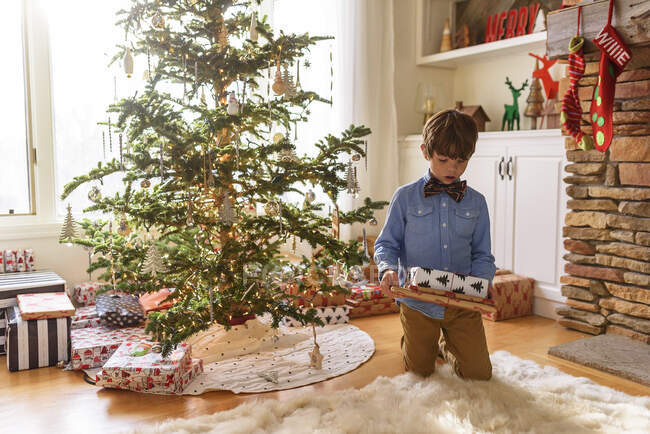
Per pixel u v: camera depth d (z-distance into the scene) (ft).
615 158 7.92
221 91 6.90
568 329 8.73
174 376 6.12
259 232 6.86
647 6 6.79
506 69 11.71
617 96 7.83
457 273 5.80
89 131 10.09
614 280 8.13
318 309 8.80
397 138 12.21
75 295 9.48
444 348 6.72
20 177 9.68
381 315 9.52
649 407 5.59
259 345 7.53
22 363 6.91
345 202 11.66
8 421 5.52
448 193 6.09
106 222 7.02
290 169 6.62
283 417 5.41
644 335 7.77
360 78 11.68
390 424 5.05
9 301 7.89
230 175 6.32
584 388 6.00
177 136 6.22
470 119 5.85
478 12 12.01
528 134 9.37
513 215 9.83
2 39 9.36
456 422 5.02
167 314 6.44
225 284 6.89
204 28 6.63
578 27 7.68
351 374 6.78
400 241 6.36
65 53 9.80
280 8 11.34
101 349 6.99
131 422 5.51
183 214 6.57
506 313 9.27
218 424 5.17
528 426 5.02
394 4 12.21
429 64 12.67
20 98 9.55
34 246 9.59
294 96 6.56
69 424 5.46
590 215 8.36
